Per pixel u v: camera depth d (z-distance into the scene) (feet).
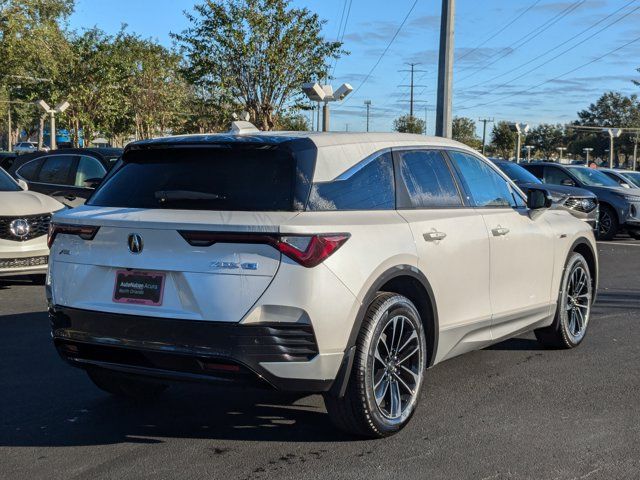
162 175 13.64
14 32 85.56
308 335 12.06
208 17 79.82
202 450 13.33
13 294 28.96
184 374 12.46
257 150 13.19
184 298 12.19
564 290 20.01
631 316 25.85
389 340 13.73
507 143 272.51
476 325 16.39
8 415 15.23
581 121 371.35
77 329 13.23
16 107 189.26
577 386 17.30
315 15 79.71
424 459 12.86
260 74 79.51
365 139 14.65
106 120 110.01
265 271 11.86
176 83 125.80
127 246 12.71
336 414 13.29
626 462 12.76
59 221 13.71
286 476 12.16
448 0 62.44
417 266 14.19
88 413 15.42
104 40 107.65
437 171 16.06
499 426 14.56
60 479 12.05
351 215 13.17
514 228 17.57
